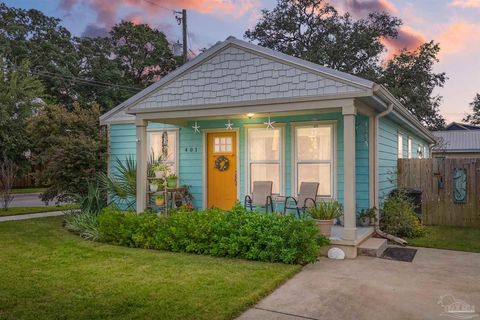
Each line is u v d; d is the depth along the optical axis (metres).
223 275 5.14
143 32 32.94
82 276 5.14
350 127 6.58
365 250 6.58
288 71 7.26
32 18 30.55
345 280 5.11
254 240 6.08
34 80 25.20
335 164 8.34
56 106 11.09
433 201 10.15
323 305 4.19
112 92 30.09
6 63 26.27
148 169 9.33
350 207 6.49
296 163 8.71
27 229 9.08
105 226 7.49
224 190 9.59
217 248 6.25
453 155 22.22
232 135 9.55
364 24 26.28
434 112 26.61
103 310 3.93
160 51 33.09
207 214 6.93
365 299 4.38
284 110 7.23
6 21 29.41
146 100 8.73
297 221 6.07
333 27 25.95
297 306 4.16
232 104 7.66
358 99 6.82
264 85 7.49
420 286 4.87
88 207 9.40
